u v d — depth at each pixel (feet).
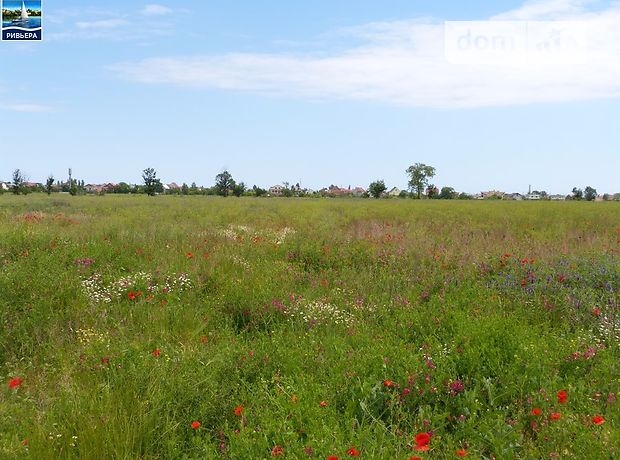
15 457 10.52
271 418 11.66
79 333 18.57
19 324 18.72
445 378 13.67
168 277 25.00
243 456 10.58
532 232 49.14
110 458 10.82
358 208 106.63
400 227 53.83
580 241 39.29
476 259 29.09
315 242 36.22
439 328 18.13
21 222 41.34
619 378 14.15
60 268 24.89
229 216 70.90
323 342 17.37
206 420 12.45
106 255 29.35
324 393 13.05
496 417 12.32
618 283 23.89
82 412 12.10
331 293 24.34
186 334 18.85
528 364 14.24
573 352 15.34
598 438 10.65
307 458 10.00
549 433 11.36
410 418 12.26
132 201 129.08
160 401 12.66
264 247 35.91
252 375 14.73
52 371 15.48
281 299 22.13
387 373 13.92
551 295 22.17
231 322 20.33
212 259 29.45
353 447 10.00
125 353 15.34
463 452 10.19
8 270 23.26
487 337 15.83
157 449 11.39
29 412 12.79
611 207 114.32
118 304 21.47
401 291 24.72
